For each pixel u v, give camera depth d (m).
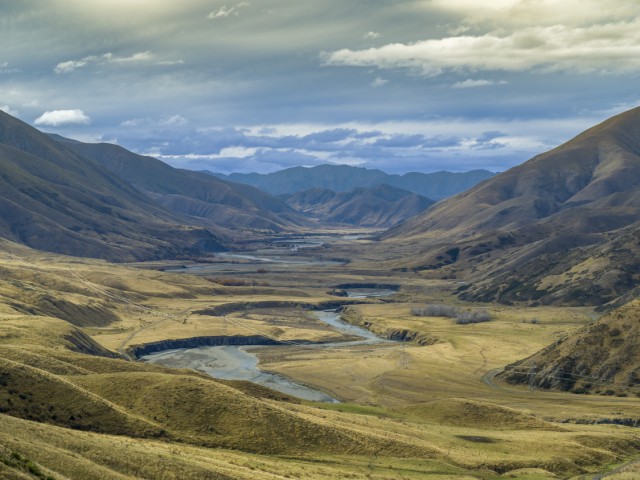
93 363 141.00
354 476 98.38
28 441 73.75
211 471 81.75
